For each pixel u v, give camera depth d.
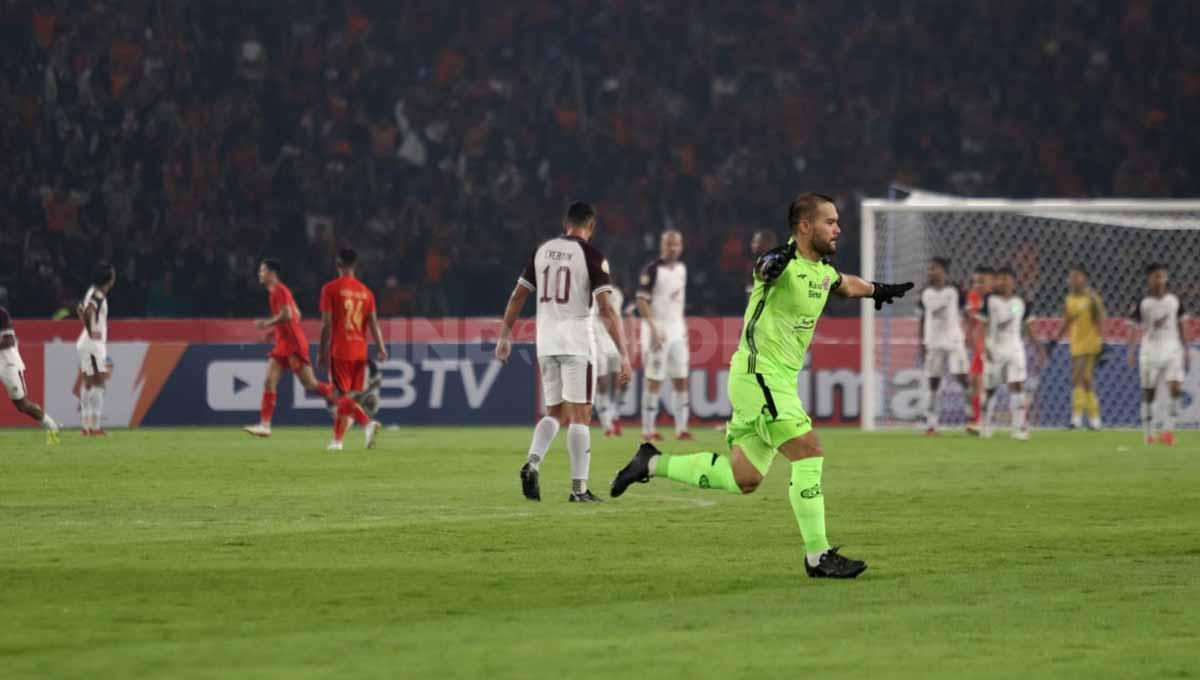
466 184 103.94
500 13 109.31
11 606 20.55
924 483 42.00
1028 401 81.44
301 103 104.00
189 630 18.75
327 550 26.55
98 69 100.50
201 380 76.69
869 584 22.97
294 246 99.88
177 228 98.06
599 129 107.19
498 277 100.56
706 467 25.80
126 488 39.53
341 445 55.88
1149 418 65.75
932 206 77.81
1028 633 18.69
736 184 106.94
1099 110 111.25
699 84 110.00
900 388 80.56
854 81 111.44
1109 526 31.19
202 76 102.94
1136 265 99.19
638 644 17.83
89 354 66.50
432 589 22.22
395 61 106.88
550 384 36.56
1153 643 18.02
